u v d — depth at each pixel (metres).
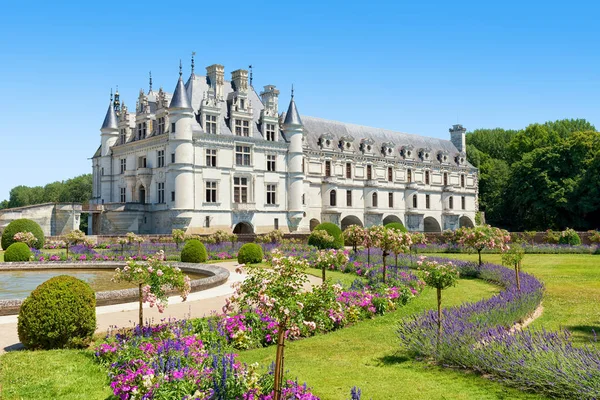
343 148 86.38
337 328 17.41
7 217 62.09
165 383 9.77
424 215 97.56
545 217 91.62
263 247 47.75
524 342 12.61
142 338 12.96
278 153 73.00
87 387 11.27
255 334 15.26
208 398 9.21
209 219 65.00
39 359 12.85
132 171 71.12
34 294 14.02
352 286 23.42
